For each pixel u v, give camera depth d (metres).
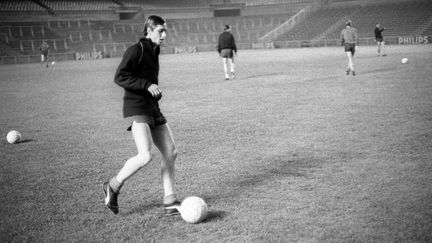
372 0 51.84
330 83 15.50
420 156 6.33
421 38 41.56
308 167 6.11
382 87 13.71
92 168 6.61
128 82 4.34
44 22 53.41
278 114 10.30
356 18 50.28
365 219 4.29
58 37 52.91
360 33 46.94
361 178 5.51
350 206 4.62
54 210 4.93
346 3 54.16
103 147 7.95
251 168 6.21
